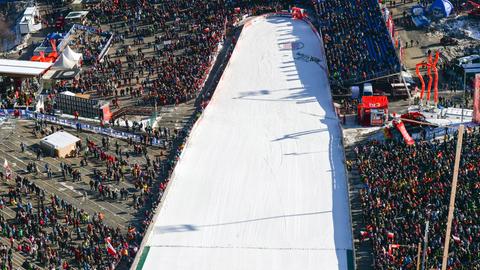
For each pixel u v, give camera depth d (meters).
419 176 102.44
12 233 98.31
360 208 102.00
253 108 132.62
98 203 106.56
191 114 131.38
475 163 103.44
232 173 112.75
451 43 149.25
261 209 103.94
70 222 101.25
